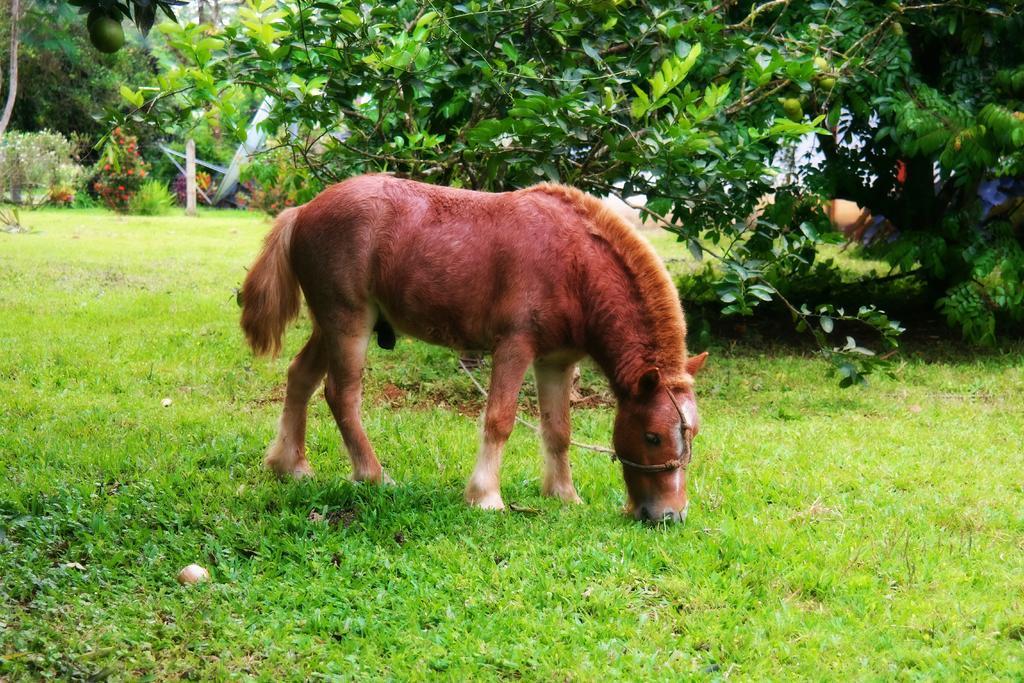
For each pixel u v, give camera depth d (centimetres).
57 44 2636
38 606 438
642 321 541
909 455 695
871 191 1124
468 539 513
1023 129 897
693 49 625
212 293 1297
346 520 554
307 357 620
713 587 466
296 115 712
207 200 3139
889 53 956
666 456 523
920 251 1032
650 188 720
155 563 486
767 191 951
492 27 724
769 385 920
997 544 534
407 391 859
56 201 2706
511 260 552
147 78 3077
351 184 584
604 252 551
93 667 394
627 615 445
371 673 399
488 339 571
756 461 672
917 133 942
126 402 779
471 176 794
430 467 654
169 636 421
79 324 1045
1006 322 1174
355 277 572
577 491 621
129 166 2783
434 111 893
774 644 420
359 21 658
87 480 594
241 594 458
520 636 423
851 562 496
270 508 574
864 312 740
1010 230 1025
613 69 792
